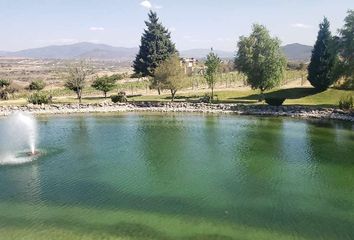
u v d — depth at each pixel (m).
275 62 81.19
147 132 58.38
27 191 33.44
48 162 42.19
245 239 24.86
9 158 43.84
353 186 33.88
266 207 29.61
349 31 67.56
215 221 27.36
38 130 61.41
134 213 28.77
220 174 37.47
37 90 123.81
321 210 29.02
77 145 50.22
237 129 59.56
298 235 25.30
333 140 50.81
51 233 25.94
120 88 124.31
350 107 69.69
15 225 27.12
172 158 43.41
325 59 86.06
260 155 44.22
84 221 27.59
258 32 81.38
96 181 35.81
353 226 26.44
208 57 90.75
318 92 87.94
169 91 112.25
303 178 36.09
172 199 31.28
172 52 127.19
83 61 101.25
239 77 134.75
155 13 123.50
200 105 80.38
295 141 50.69
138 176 37.06
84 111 81.12
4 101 99.50
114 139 53.62
